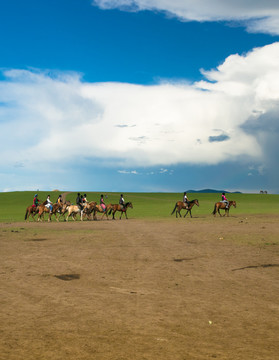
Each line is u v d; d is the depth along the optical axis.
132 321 7.50
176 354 5.82
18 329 7.00
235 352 5.92
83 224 32.78
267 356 5.76
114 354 5.81
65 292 9.85
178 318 7.70
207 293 9.78
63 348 6.06
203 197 103.75
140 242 20.05
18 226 30.72
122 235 23.42
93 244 19.27
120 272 12.41
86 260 14.60
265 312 8.14
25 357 5.68
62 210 38.22
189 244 19.17
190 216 42.25
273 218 37.78
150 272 12.42
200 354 5.83
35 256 15.52
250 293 9.77
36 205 37.62
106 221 36.47
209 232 24.77
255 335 6.73
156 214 47.19
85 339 6.48
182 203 41.22
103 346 6.15
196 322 7.46
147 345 6.21
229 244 19.05
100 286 10.53
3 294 9.64
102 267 13.23
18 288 10.27
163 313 8.05
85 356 5.73
